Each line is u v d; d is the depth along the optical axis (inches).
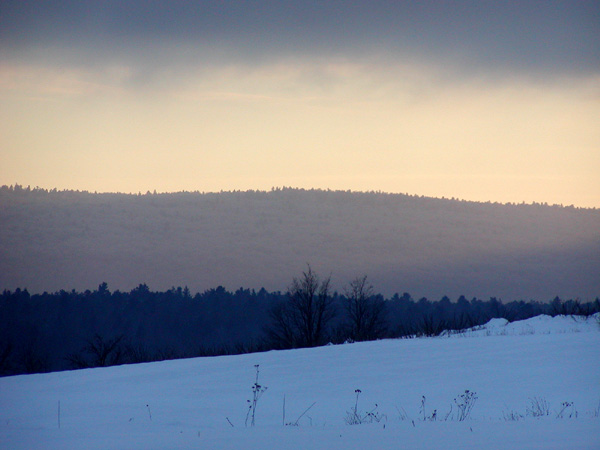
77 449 1091.3
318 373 2596.0
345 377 2460.6
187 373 2824.8
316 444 1066.7
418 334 5132.9
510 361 2559.1
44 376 3102.9
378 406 1850.4
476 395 1942.7
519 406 1717.5
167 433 1263.5
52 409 1968.5
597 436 1056.8
